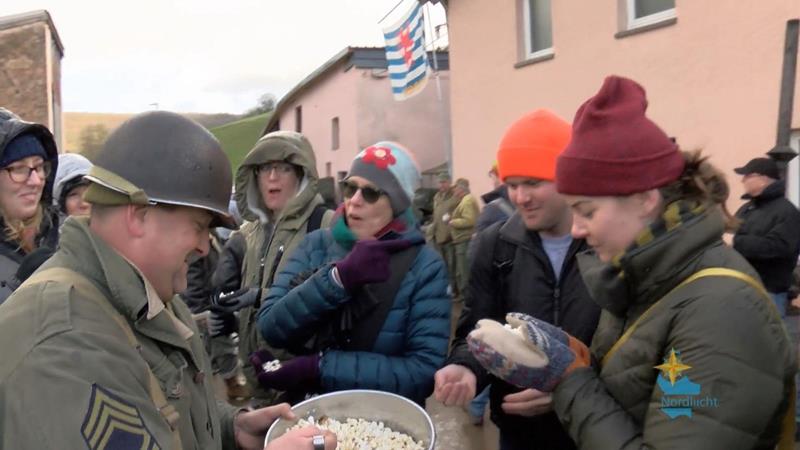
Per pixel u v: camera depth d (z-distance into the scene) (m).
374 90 15.27
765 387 1.21
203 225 1.22
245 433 1.65
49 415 0.93
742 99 6.02
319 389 2.09
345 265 1.96
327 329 2.08
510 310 2.13
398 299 2.08
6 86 10.75
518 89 8.86
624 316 1.51
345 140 16.14
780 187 4.11
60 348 0.97
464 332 2.23
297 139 2.91
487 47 9.34
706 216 1.34
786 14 5.61
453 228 8.28
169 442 1.06
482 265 2.21
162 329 1.19
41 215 2.33
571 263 2.00
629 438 1.35
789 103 4.77
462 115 9.90
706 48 6.33
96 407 0.95
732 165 6.15
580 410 1.44
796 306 4.75
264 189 2.93
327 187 12.40
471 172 9.82
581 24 7.78
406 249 2.12
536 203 2.00
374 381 2.01
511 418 2.09
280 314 2.04
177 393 1.18
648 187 1.35
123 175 1.12
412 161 2.22
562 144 1.98
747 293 1.25
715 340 1.22
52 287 1.05
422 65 10.83
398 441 1.59
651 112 6.98
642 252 1.34
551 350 1.51
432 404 4.93
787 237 3.98
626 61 7.24
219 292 3.17
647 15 7.16
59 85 14.12
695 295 1.28
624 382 1.40
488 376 2.08
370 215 2.14
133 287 1.12
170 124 1.19
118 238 1.14
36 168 2.21
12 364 0.96
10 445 0.93
